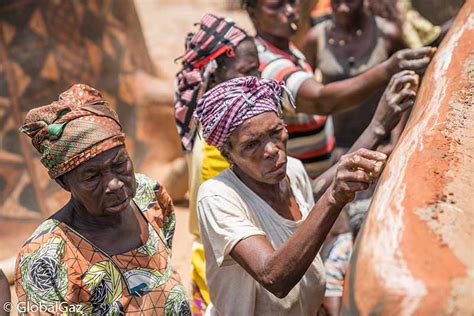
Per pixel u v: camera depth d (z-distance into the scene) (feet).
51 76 36.11
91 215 14.42
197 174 20.11
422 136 11.88
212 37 20.03
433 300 8.43
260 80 15.39
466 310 8.32
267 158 15.16
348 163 13.04
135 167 38.24
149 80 39.93
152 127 38.91
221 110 15.12
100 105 14.12
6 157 34.53
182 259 31.96
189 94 20.62
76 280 13.96
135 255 14.66
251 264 14.57
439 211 9.78
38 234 14.20
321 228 13.38
